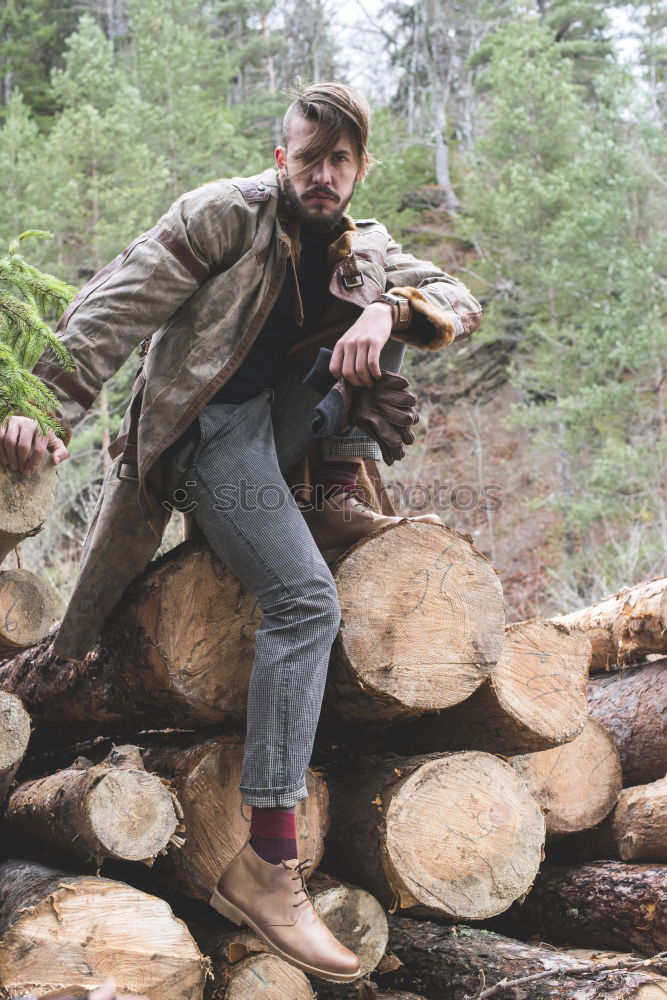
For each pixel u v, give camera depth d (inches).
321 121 80.4
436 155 921.5
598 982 82.8
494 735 96.9
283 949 75.4
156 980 74.2
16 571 88.7
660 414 487.2
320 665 78.7
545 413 523.2
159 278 79.8
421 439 636.1
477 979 88.2
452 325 85.6
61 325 82.0
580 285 532.7
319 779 89.0
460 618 90.7
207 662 86.6
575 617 132.4
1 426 77.3
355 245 88.6
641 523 447.2
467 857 88.8
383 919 88.7
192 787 84.6
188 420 80.5
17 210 491.8
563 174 574.9
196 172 608.7
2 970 69.9
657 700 114.7
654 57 856.3
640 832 103.0
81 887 75.1
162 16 697.0
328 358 83.4
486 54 939.3
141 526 87.4
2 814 99.0
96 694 98.0
